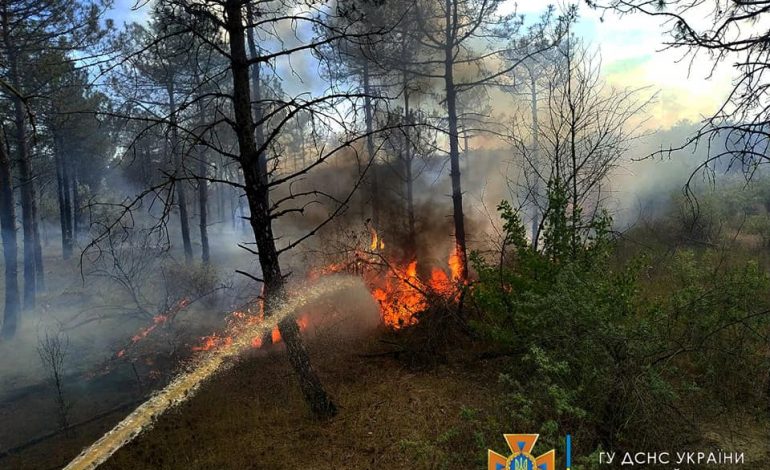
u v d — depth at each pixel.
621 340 4.61
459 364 7.77
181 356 9.68
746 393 5.39
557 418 4.72
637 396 4.40
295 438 6.02
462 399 6.38
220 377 8.30
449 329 8.67
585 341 4.69
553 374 4.93
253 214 6.24
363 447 5.56
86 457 6.42
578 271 5.89
